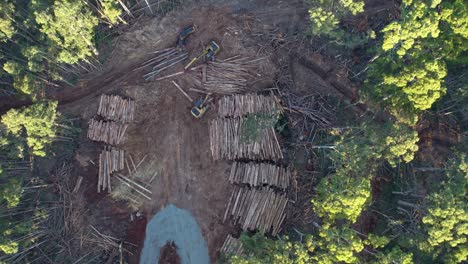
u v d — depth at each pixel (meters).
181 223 48.75
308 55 51.38
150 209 49.09
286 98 50.47
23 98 50.47
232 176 48.97
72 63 46.75
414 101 40.12
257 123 48.94
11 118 41.81
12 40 46.72
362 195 38.56
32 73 48.06
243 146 49.28
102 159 49.75
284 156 49.62
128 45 51.94
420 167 45.81
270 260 39.00
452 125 47.56
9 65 44.00
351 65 51.19
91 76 51.66
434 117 47.84
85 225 48.84
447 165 41.19
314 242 39.12
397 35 38.50
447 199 37.28
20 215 47.28
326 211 40.28
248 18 52.31
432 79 38.81
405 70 39.84
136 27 52.00
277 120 49.28
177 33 52.28
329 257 37.91
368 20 52.31
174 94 51.25
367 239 41.28
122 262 47.81
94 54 50.28
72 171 49.97
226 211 48.56
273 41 51.72
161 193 49.38
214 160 49.72
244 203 48.41
